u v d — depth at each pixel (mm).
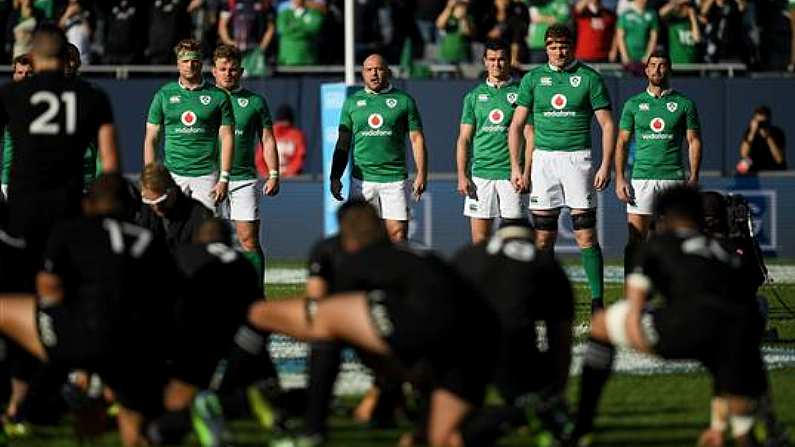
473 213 52000
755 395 26484
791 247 70312
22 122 31516
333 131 58406
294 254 70625
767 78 71625
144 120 71625
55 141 31469
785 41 79125
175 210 35031
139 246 27328
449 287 25984
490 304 27656
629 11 74188
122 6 74500
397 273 26172
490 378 26562
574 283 60594
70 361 26922
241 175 49188
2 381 30062
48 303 27281
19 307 27766
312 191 70438
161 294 27672
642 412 32594
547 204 49625
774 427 26922
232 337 29016
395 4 76500
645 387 35906
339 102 58062
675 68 74875
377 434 29875
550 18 75750
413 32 77188
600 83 49062
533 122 50156
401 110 49281
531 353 27750
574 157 49281
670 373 38000
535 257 27938
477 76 74312
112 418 30641
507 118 51125
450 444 26094
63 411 30688
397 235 49812
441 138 70500
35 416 29766
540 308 27953
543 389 27297
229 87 49094
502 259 27828
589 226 49406
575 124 49188
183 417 26672
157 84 71438
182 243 32969
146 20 74938
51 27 31984
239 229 49500
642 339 26953
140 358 27078
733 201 39469
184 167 47875
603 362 27625
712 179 70375
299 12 75312
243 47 74875
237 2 75125
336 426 30641
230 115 47656
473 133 52000
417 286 25953
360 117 49312
